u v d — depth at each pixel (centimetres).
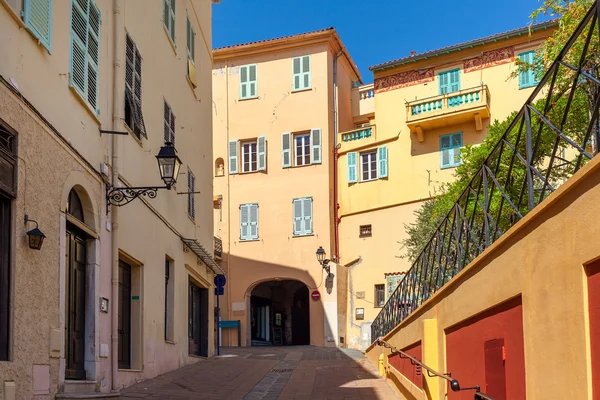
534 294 532
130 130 1250
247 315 3183
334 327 3000
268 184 3250
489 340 671
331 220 3139
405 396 1138
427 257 1091
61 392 888
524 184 608
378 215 3031
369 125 3175
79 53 1000
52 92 892
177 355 1612
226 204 3297
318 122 3209
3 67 747
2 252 755
